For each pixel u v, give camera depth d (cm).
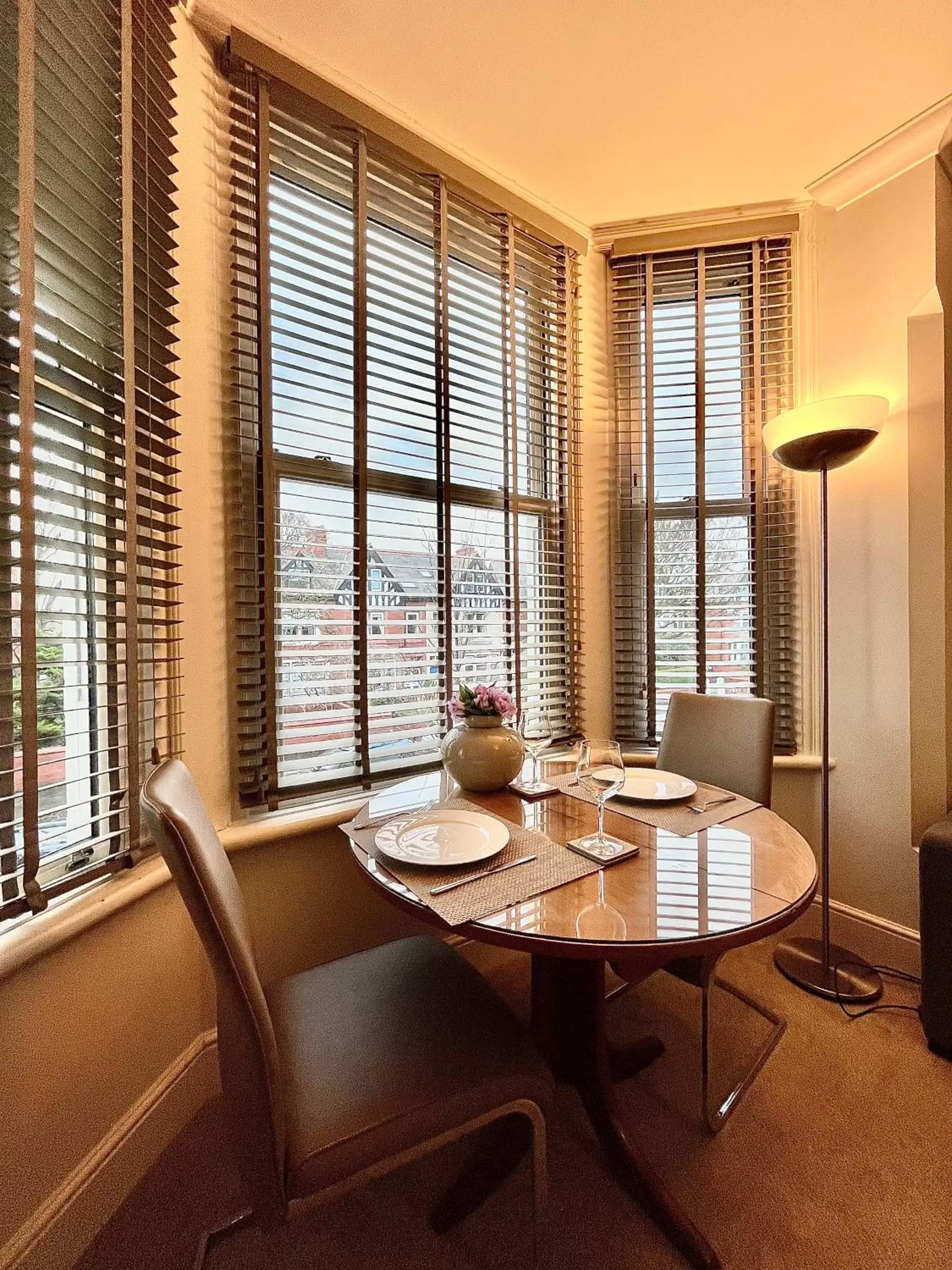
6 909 93
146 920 122
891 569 194
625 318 237
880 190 195
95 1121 108
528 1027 146
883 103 173
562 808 137
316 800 168
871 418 168
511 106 176
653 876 101
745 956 194
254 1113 73
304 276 163
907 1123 128
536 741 149
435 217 191
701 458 227
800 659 221
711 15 147
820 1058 147
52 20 102
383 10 146
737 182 208
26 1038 95
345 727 175
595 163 199
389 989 107
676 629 236
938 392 185
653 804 139
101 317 116
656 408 234
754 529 226
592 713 239
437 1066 89
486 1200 111
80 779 107
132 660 118
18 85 93
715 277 227
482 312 208
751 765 165
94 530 112
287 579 165
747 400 226
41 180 101
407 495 192
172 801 80
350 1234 106
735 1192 113
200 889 71
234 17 148
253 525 157
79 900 107
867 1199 111
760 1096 136
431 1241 104
